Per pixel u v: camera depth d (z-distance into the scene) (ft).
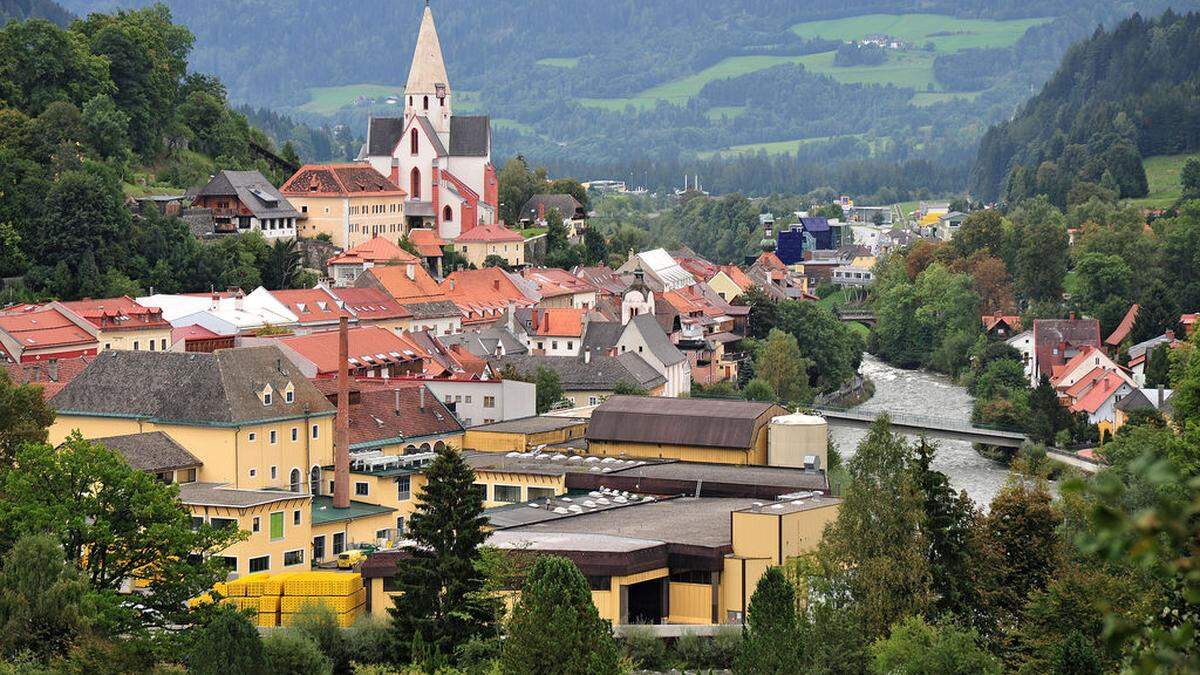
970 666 611.47
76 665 597.93
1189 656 184.03
